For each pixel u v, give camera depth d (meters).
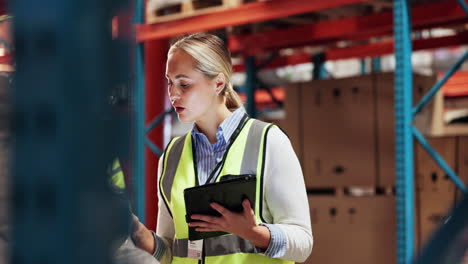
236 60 8.52
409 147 4.05
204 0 5.23
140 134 5.21
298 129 5.53
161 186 2.17
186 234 2.07
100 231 0.52
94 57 0.51
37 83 0.50
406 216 3.98
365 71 9.40
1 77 0.69
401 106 4.04
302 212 2.00
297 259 1.97
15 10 0.50
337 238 5.17
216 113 2.10
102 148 0.52
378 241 4.97
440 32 10.05
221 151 2.06
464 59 4.05
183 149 2.15
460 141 4.77
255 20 4.86
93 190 0.52
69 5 0.49
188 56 2.04
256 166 1.98
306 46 6.82
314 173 5.39
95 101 0.51
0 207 0.69
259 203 1.98
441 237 0.47
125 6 0.53
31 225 0.50
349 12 5.78
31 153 0.50
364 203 5.06
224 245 1.98
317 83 5.43
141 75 5.47
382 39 7.94
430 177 4.84
